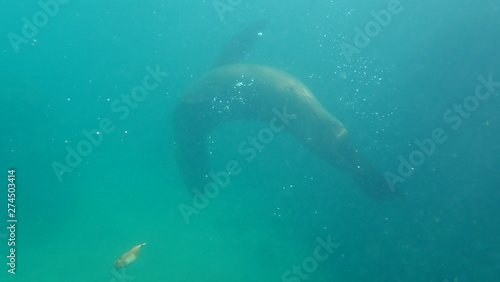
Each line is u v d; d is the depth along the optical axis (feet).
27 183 34.42
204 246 27.55
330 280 24.29
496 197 28.81
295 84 23.62
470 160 32.27
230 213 31.01
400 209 29.84
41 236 28.32
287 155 36.24
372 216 29.68
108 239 27.99
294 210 30.94
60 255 26.40
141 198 32.89
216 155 35.19
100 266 25.18
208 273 24.82
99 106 46.65
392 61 40.98
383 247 26.84
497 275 23.29
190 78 46.42
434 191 30.68
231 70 23.75
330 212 30.42
